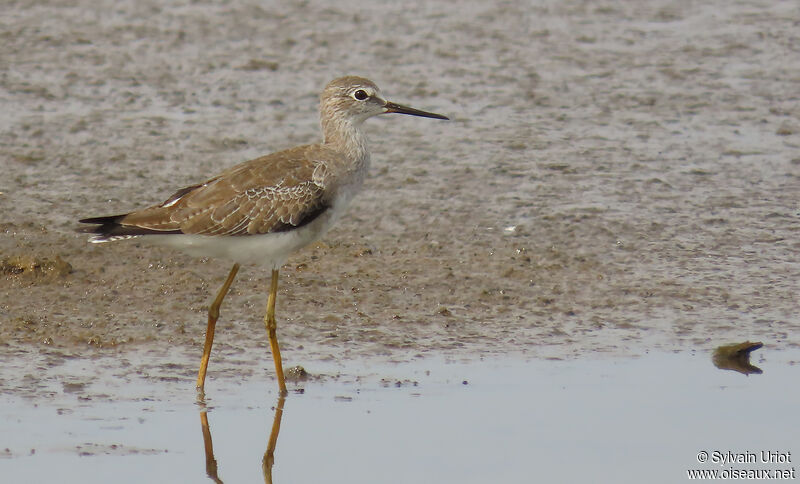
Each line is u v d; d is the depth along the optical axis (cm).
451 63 2312
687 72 2295
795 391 1280
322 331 1398
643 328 1424
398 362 1330
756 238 1667
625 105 2138
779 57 2384
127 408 1206
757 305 1481
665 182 1833
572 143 1969
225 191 1244
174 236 1238
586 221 1700
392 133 1991
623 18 2609
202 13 2538
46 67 2189
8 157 1816
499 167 1866
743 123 2064
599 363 1334
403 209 1725
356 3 2656
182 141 1911
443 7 2650
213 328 1261
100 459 1112
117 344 1348
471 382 1285
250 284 1507
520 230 1672
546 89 2202
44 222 1630
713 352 1362
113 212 1667
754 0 2752
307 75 2227
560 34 2495
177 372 1289
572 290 1517
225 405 1225
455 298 1490
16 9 2494
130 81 2155
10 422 1163
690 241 1658
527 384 1283
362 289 1502
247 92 2131
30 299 1434
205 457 1133
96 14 2494
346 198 1321
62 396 1220
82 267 1520
